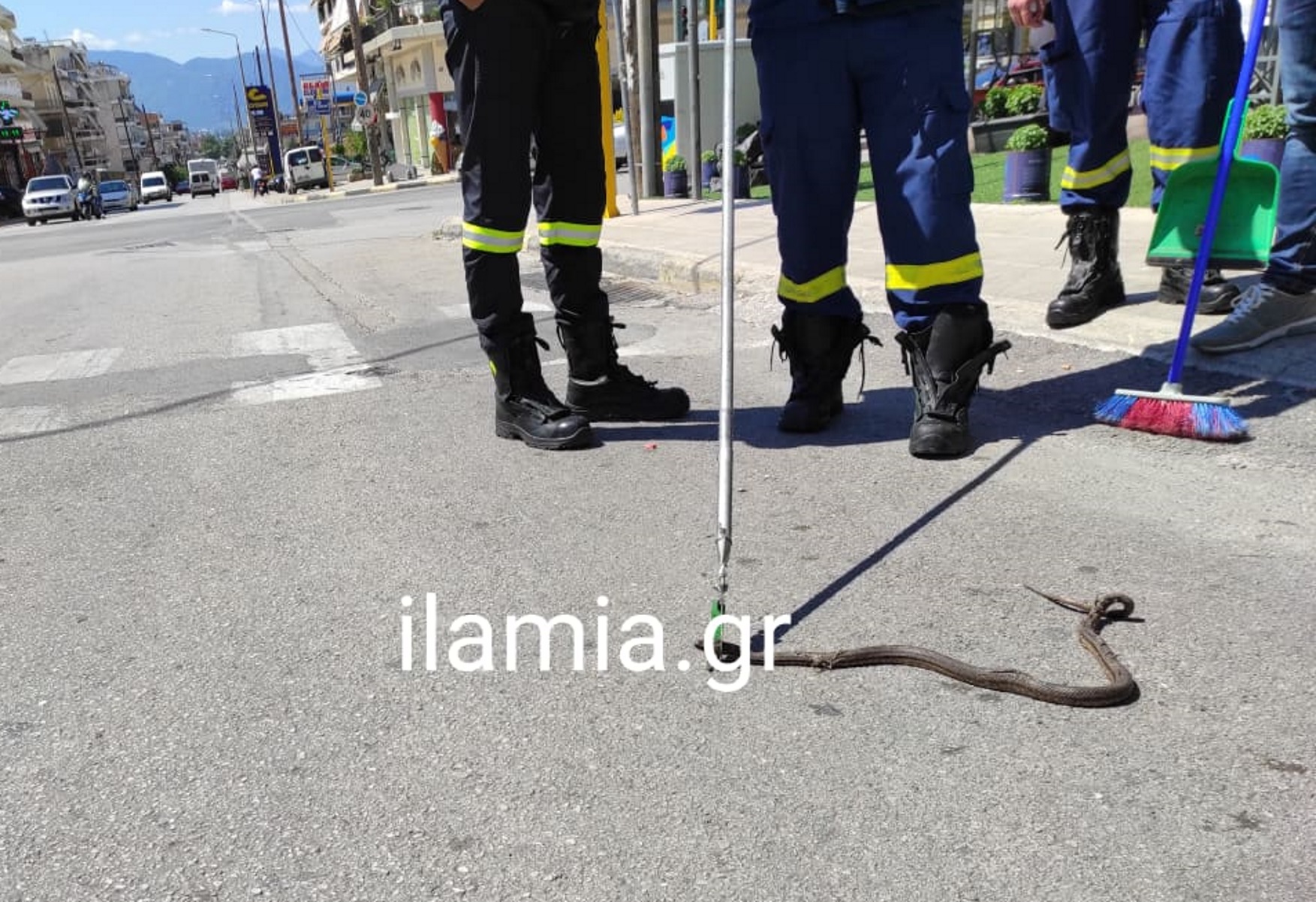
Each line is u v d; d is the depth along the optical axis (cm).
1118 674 198
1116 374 380
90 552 297
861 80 320
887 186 320
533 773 184
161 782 187
